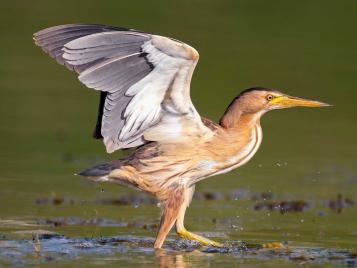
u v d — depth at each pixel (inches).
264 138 800.3
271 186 657.6
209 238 507.5
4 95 889.5
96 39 448.8
